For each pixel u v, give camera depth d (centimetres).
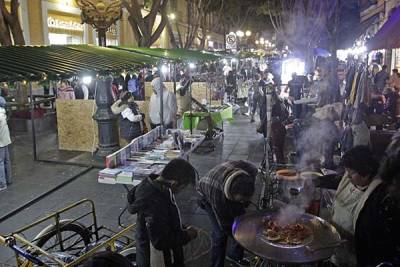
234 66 2655
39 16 1805
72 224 459
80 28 2147
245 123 1527
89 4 877
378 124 808
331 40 1234
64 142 1066
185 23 3869
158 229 318
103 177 554
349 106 770
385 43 880
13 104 1370
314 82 1436
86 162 942
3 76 358
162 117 884
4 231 587
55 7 1906
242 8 3691
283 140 721
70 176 841
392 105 1143
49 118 1416
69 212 651
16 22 1252
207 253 501
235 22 3719
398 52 1541
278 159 691
